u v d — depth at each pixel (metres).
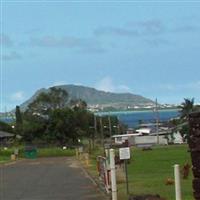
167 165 65.06
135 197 26.28
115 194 25.08
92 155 112.62
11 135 170.88
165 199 26.52
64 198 32.88
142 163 71.06
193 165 17.06
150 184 38.03
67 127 183.50
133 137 197.62
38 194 36.00
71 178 51.09
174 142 196.88
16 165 89.44
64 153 142.50
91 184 42.88
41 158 126.56
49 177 53.78
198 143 16.88
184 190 32.66
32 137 183.12
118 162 54.66
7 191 39.06
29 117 194.00
